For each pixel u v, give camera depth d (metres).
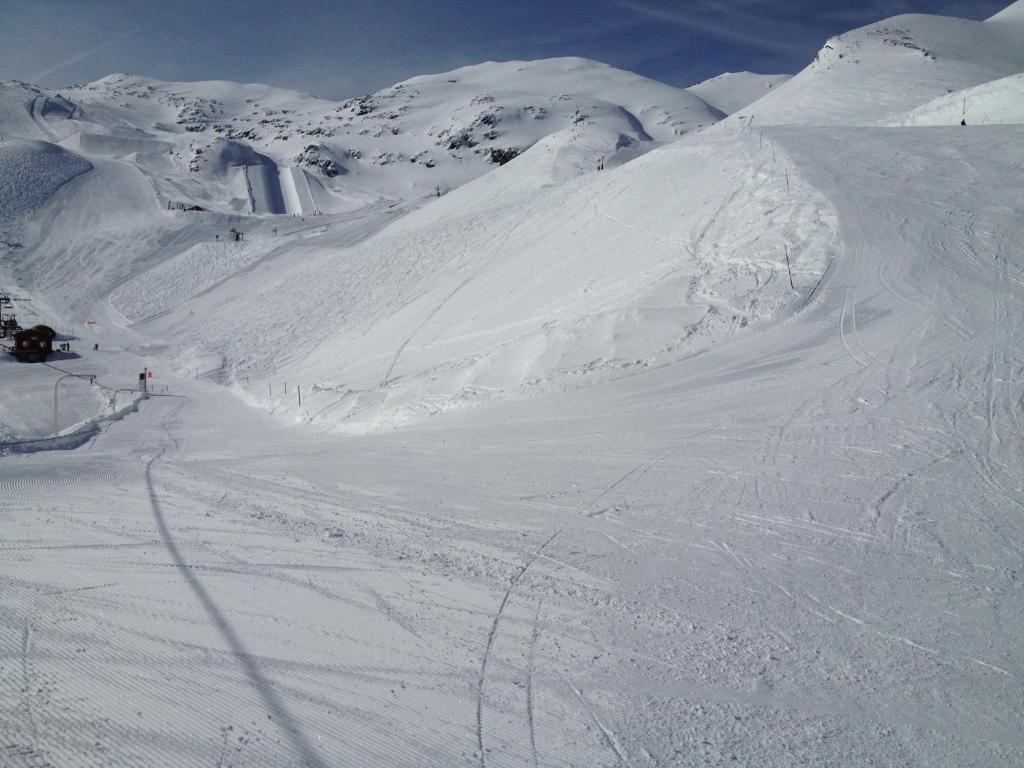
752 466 8.36
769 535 6.34
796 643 4.46
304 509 8.27
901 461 7.90
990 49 71.44
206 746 3.40
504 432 12.27
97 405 31.02
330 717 3.66
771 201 21.41
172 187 93.81
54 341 51.28
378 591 5.40
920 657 4.25
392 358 26.00
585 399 13.38
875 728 3.58
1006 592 5.05
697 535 6.47
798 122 50.59
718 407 11.16
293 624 4.79
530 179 54.91
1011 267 14.68
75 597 5.29
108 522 7.65
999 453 7.82
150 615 4.93
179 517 7.88
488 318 24.88
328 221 80.44
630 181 32.84
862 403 10.04
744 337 14.62
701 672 4.13
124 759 3.29
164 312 57.16
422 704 3.79
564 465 9.51
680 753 3.38
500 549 6.39
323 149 168.75
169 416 25.00
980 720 3.63
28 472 11.27
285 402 25.47
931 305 13.65
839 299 15.01
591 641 4.53
